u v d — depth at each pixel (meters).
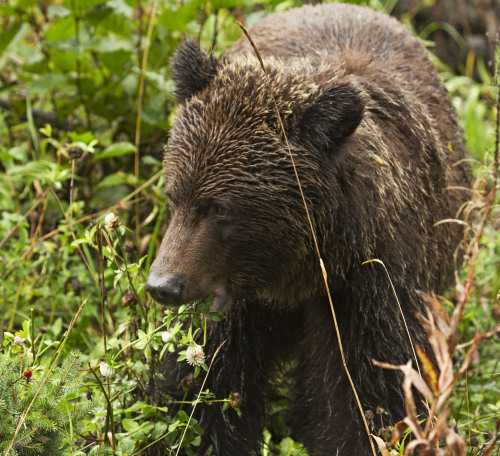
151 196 11.70
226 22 14.23
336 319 8.38
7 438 6.79
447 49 20.11
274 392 10.18
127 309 8.73
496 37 9.64
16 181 12.88
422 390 5.91
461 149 10.62
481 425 9.23
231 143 7.68
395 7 19.88
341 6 10.94
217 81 8.19
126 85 12.92
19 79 13.23
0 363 6.95
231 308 8.45
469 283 6.20
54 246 10.65
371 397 8.31
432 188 8.91
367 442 8.33
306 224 7.89
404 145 8.59
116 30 13.03
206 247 7.66
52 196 12.23
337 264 8.09
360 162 7.98
